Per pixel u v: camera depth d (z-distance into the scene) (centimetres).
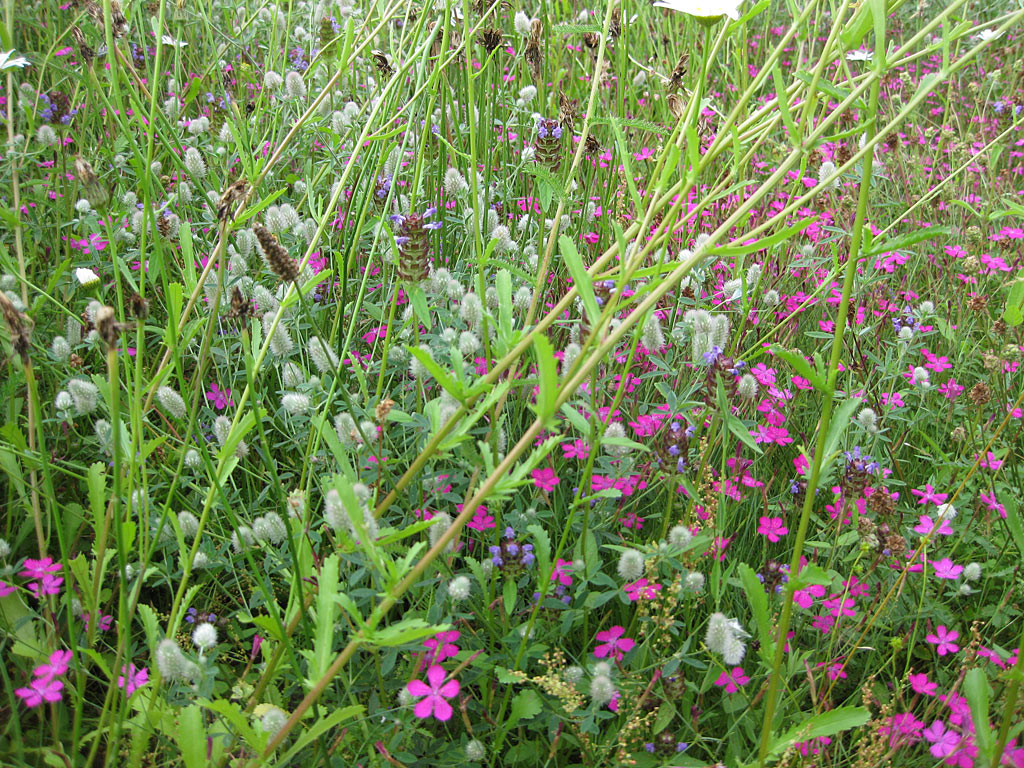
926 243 73
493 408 39
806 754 37
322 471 44
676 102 41
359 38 69
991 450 52
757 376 51
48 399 48
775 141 85
